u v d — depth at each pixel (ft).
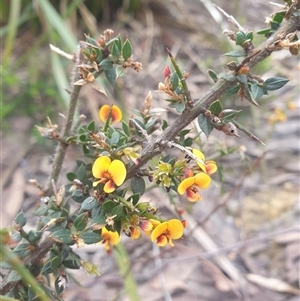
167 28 1.26
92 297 0.71
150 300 0.70
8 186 0.88
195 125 0.50
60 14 1.23
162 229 0.33
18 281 0.37
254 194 0.87
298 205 0.84
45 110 0.97
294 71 1.10
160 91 0.35
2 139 0.96
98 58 0.39
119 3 1.27
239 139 0.96
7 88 1.03
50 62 1.07
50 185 0.44
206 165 0.35
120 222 0.34
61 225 0.37
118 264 0.70
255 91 0.35
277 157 0.94
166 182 0.33
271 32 0.38
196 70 1.14
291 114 1.02
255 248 0.78
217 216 0.83
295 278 0.73
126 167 0.35
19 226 0.37
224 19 1.26
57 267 0.37
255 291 0.72
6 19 1.23
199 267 0.75
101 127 0.43
